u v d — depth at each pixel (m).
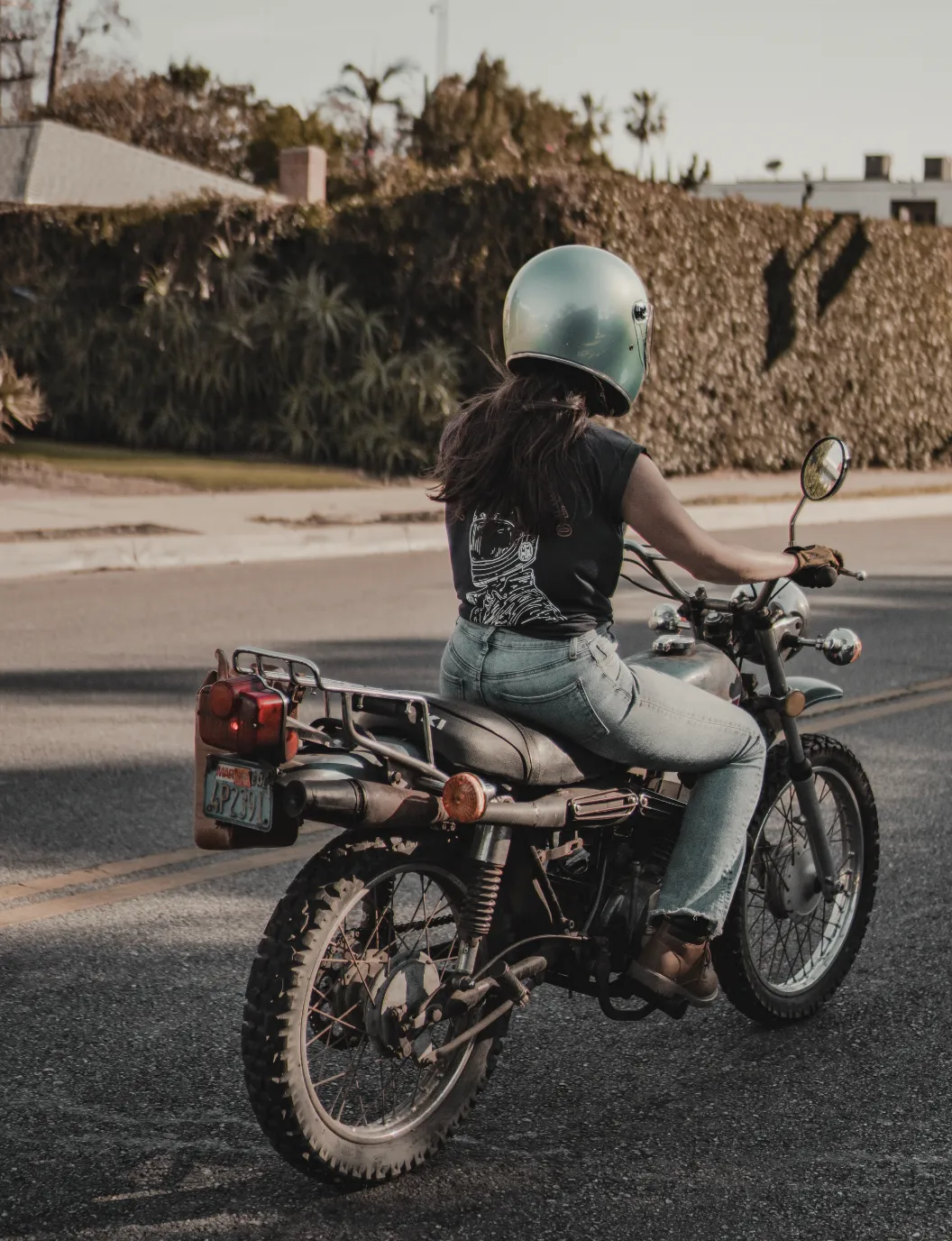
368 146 57.84
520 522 3.26
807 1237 3.11
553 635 3.31
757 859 4.17
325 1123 3.19
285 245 21.86
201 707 3.09
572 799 3.43
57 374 22.72
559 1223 3.16
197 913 4.95
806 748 4.21
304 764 3.09
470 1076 3.45
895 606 11.80
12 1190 3.23
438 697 3.36
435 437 20.45
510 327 3.37
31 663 8.88
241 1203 3.21
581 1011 4.31
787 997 4.22
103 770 6.59
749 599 4.03
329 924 3.14
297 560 13.95
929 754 7.27
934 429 27.28
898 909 5.19
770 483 22.52
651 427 21.88
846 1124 3.64
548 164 24.02
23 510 15.14
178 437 21.94
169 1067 3.85
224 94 63.53
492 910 3.33
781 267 23.64
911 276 26.08
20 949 4.59
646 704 3.42
